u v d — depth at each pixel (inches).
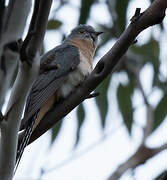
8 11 201.2
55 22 458.6
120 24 380.2
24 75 203.8
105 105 478.6
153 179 380.5
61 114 277.4
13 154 208.7
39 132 279.6
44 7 194.5
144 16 229.0
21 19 201.6
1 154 207.5
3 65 195.9
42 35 200.2
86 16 407.5
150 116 469.7
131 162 432.8
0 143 207.8
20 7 201.8
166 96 477.1
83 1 404.8
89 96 289.1
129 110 476.7
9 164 208.1
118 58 243.6
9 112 206.7
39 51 203.3
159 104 477.7
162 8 226.2
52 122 278.4
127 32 233.3
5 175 207.6
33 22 196.2
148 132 459.5
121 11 378.6
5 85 195.8
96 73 255.1
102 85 484.1
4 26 195.3
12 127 207.3
